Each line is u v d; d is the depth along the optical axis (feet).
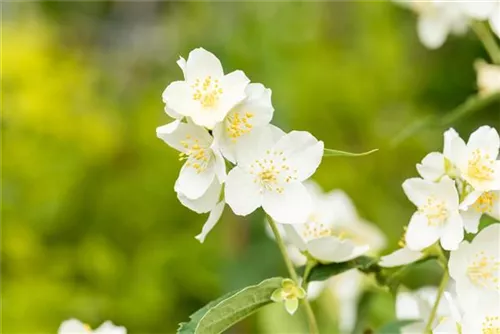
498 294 1.86
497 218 1.89
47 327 3.07
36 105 3.39
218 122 1.83
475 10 2.09
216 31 3.64
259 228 3.22
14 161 3.32
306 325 2.85
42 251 3.27
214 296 3.28
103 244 3.28
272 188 1.87
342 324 2.57
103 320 3.17
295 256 2.19
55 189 3.31
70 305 3.12
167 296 3.26
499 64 2.36
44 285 3.16
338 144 3.60
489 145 1.88
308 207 1.86
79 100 3.58
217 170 1.84
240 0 3.70
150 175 3.46
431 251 1.92
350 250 1.94
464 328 1.85
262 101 1.84
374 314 2.65
